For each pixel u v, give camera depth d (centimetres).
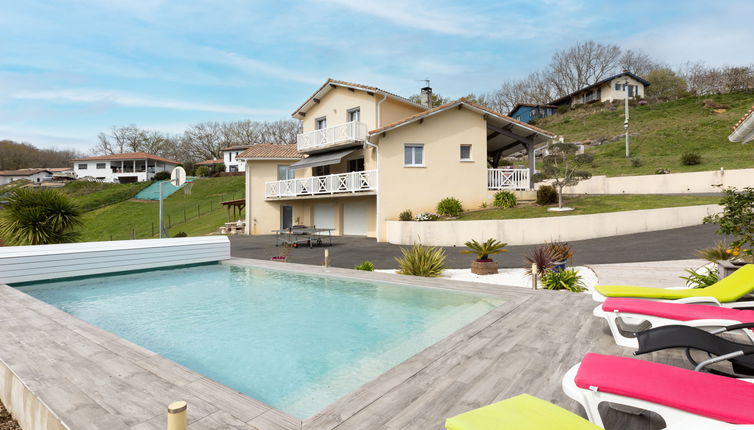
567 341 496
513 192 2286
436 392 360
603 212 1850
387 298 876
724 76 5988
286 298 903
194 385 372
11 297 775
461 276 1188
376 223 2291
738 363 327
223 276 1174
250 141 9038
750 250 780
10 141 10238
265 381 473
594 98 6506
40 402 339
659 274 1022
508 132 2358
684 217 1892
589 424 220
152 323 725
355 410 329
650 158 3794
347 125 2428
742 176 2650
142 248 1231
